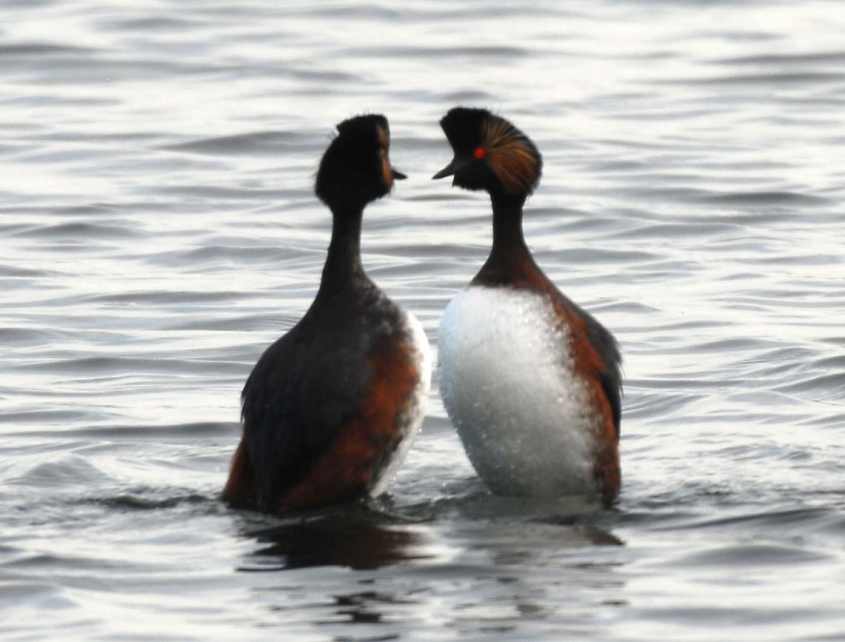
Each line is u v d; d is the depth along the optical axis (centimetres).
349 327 1181
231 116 2808
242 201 2366
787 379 1573
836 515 1167
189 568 1087
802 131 2767
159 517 1193
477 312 1184
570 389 1188
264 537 1143
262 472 1183
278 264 2055
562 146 2642
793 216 2283
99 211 2291
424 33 3444
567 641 966
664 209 2306
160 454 1384
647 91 3017
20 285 1950
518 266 1196
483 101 2922
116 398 1548
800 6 3700
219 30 3428
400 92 2970
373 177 1188
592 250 2106
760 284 1942
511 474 1212
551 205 2311
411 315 1203
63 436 1432
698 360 1652
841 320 1781
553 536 1139
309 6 3662
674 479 1276
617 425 1231
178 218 2272
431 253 2089
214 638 973
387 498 1225
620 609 1009
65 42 3291
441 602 1021
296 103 2898
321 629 983
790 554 1093
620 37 3434
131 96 2961
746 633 975
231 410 1505
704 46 3350
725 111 2895
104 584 1061
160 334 1758
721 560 1088
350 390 1167
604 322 1795
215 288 1938
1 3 3622
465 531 1151
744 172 2489
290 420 1170
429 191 2409
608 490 1221
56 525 1177
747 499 1212
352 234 1198
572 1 3772
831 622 986
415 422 1195
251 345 1717
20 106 2894
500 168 1188
